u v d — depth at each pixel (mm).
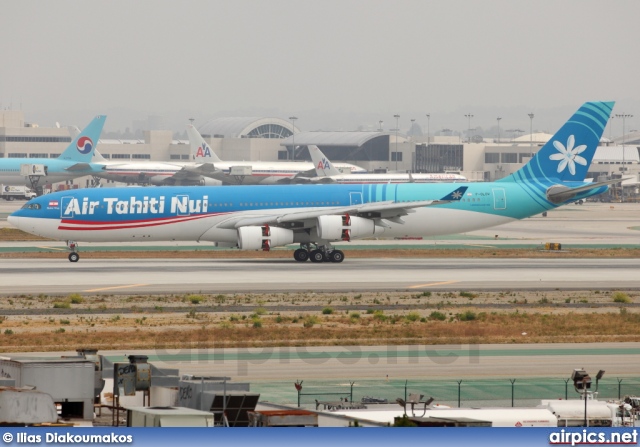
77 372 117875
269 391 162000
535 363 191000
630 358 197250
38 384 116562
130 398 125750
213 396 119125
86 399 118375
